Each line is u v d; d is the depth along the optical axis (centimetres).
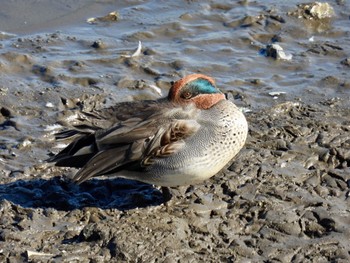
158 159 1082
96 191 1176
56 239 1059
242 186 1177
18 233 1059
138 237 1038
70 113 1396
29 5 1802
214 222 1095
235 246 1051
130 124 1094
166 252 1021
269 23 1741
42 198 1161
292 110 1420
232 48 1653
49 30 1703
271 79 1549
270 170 1215
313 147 1277
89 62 1570
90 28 1716
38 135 1338
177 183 1106
